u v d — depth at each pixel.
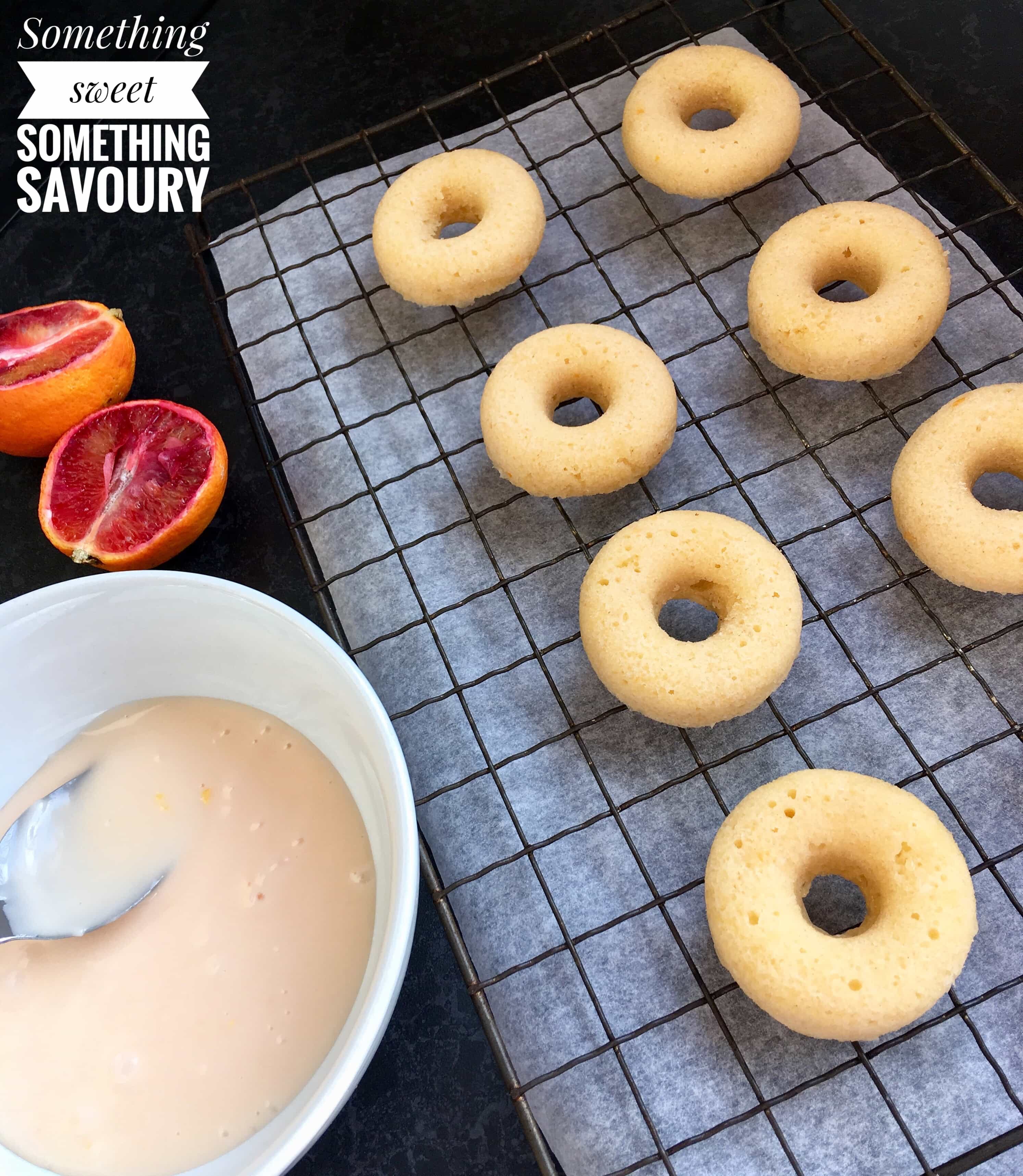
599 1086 0.31
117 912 0.30
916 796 0.33
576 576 0.38
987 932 0.31
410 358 0.42
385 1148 0.32
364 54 0.50
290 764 0.31
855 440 0.38
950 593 0.36
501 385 0.38
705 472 0.39
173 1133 0.28
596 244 0.43
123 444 0.40
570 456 0.36
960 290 0.40
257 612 0.29
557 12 0.50
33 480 0.43
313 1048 0.28
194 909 0.30
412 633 0.37
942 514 0.34
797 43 0.47
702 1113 0.30
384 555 0.38
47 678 0.31
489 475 0.40
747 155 0.40
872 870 0.30
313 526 0.40
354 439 0.41
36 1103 0.28
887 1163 0.29
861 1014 0.28
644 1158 0.30
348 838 0.30
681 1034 0.31
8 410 0.39
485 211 0.41
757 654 0.32
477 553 0.38
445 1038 0.34
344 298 0.43
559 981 0.32
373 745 0.28
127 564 0.38
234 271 0.45
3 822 0.31
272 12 0.52
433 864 0.33
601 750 0.35
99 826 0.31
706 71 0.42
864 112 0.45
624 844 0.34
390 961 0.24
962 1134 0.29
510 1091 0.29
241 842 0.31
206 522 0.39
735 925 0.29
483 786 0.35
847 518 0.36
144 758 0.32
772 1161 0.29
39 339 0.41
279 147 0.48
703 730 0.35
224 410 0.43
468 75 0.49
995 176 0.40
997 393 0.35
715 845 0.31
